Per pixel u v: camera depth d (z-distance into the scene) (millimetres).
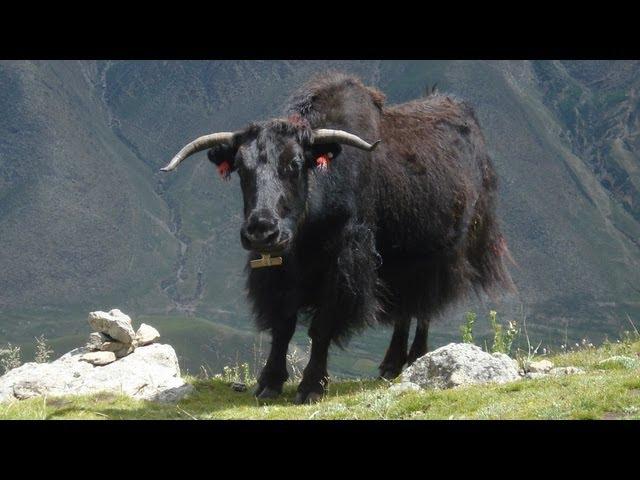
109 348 18656
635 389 13828
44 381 17328
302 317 19062
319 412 15070
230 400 17672
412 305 21000
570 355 19812
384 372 21578
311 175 17125
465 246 22328
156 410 16203
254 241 15562
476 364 16078
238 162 16453
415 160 20391
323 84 19234
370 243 18516
